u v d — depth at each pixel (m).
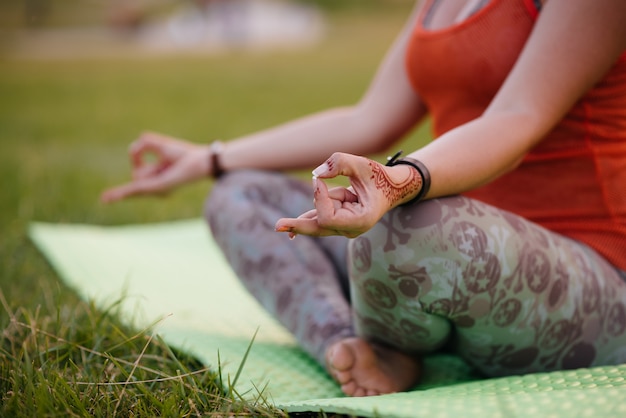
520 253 1.35
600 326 1.48
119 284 2.26
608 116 1.50
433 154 1.29
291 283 1.67
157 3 35.09
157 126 6.77
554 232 1.53
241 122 6.96
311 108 7.90
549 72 1.38
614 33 1.39
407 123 1.92
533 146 1.39
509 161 1.35
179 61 16.03
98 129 6.63
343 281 1.79
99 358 1.63
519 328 1.40
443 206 1.31
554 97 1.38
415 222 1.30
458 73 1.58
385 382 1.46
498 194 1.60
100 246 2.69
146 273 2.43
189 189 4.06
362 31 25.31
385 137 1.92
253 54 17.94
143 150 2.11
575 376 1.36
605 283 1.49
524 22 1.52
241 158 1.99
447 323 1.41
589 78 1.40
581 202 1.54
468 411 1.19
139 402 1.35
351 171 1.14
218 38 25.50
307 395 1.49
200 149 2.06
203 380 1.48
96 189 3.97
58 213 3.42
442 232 1.30
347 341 1.48
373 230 1.33
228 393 1.41
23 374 1.46
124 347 1.68
